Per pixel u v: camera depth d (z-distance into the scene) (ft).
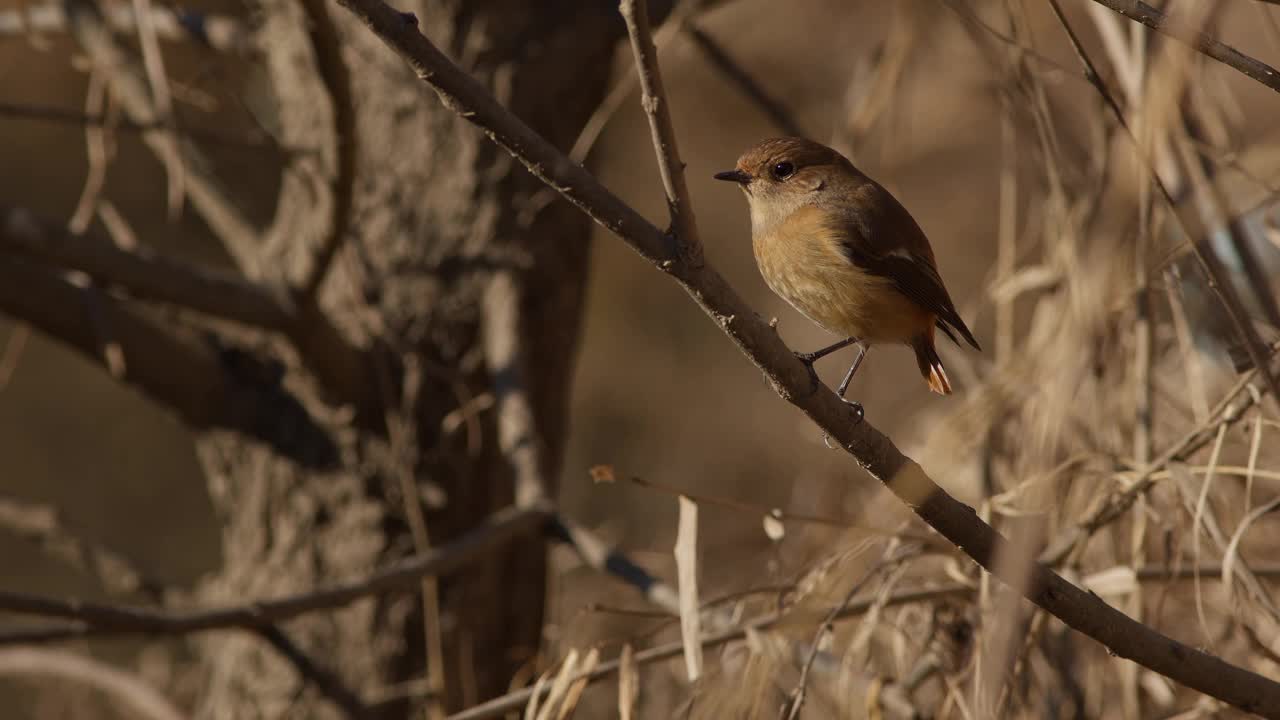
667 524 50.14
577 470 53.52
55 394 58.90
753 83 31.48
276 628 27.68
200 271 24.98
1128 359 22.70
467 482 28.63
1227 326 20.45
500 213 28.91
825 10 48.93
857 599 21.84
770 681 19.93
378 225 29.07
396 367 28.35
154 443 59.31
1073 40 16.07
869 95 28.12
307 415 28.35
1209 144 22.25
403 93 29.07
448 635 28.07
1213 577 21.50
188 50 33.86
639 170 55.42
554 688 20.18
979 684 19.71
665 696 27.94
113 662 45.78
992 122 44.70
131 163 58.59
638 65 14.75
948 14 29.91
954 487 24.20
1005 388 21.13
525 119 29.07
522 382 27.86
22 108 23.66
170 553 57.41
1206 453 24.86
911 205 48.85
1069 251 19.71
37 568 54.54
